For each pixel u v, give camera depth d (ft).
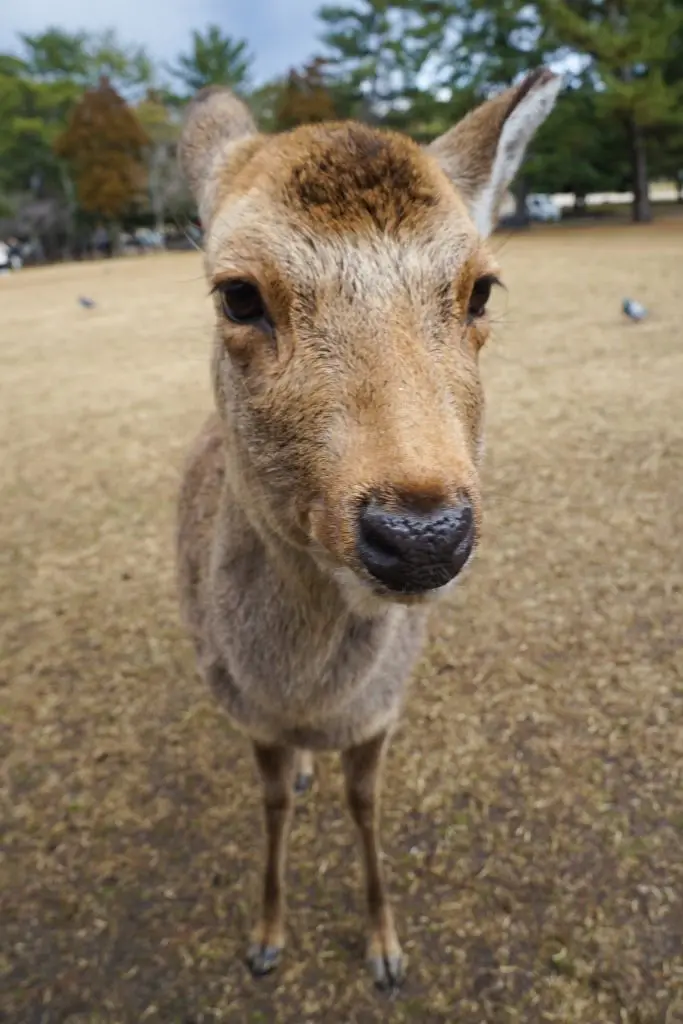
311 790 1.96
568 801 1.88
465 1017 1.48
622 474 3.29
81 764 2.05
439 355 0.92
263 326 0.98
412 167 0.99
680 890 1.67
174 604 2.68
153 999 1.53
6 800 1.95
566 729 2.07
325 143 1.01
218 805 1.92
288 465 0.97
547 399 4.22
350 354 0.90
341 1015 1.50
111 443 4.14
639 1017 1.47
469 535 0.83
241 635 1.23
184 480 1.71
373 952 1.56
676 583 2.59
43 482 3.68
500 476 3.34
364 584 0.87
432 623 2.47
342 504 0.86
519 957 1.57
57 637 2.53
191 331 6.65
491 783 1.93
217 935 1.64
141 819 1.89
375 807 1.52
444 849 1.78
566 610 2.51
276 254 0.93
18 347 6.74
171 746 2.10
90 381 5.42
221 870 1.77
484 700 2.18
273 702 1.24
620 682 2.21
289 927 1.65
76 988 1.55
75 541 3.12
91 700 2.26
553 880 1.71
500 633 2.42
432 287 0.94
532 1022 1.47
